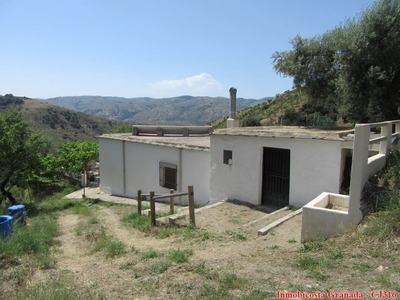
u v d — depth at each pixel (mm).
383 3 9359
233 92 12055
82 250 6328
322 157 6727
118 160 14289
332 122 22656
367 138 4590
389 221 4074
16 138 14234
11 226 6848
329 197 5562
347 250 3994
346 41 9727
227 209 7965
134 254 5449
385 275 3275
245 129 9531
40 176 18906
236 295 3262
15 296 3650
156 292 3543
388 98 9852
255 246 4965
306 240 4742
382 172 5371
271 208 7938
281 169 7852
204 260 4492
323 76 11883
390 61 9438
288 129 9016
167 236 6500
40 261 5176
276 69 13008
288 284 3395
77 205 13273
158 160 12109
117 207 11898
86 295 3588
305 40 11969
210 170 9500
